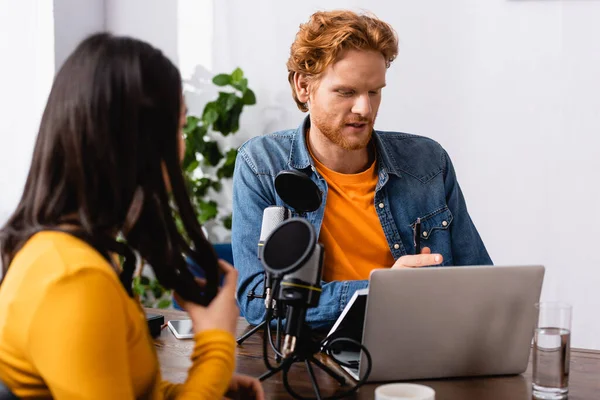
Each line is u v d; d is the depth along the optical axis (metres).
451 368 1.31
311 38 1.76
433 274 1.24
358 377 1.27
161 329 1.68
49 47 3.20
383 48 1.73
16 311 0.88
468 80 3.08
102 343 0.86
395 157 1.97
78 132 0.93
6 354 0.92
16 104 3.10
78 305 0.85
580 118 2.95
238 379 1.17
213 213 3.37
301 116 3.36
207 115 3.28
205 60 3.48
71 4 3.33
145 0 3.54
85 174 0.94
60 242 0.92
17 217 0.98
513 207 3.06
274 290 1.14
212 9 3.45
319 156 1.90
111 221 0.97
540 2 2.96
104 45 0.97
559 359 1.20
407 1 3.13
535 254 3.05
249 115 3.44
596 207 2.96
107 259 0.96
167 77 0.98
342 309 1.58
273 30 3.36
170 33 3.52
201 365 1.03
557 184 3.00
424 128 3.16
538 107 3.00
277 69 3.37
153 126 0.97
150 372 1.02
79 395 0.85
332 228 1.87
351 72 1.71
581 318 3.00
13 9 3.09
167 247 1.01
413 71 3.15
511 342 1.32
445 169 2.04
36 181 0.96
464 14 3.07
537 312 1.22
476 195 3.11
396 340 1.26
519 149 3.04
